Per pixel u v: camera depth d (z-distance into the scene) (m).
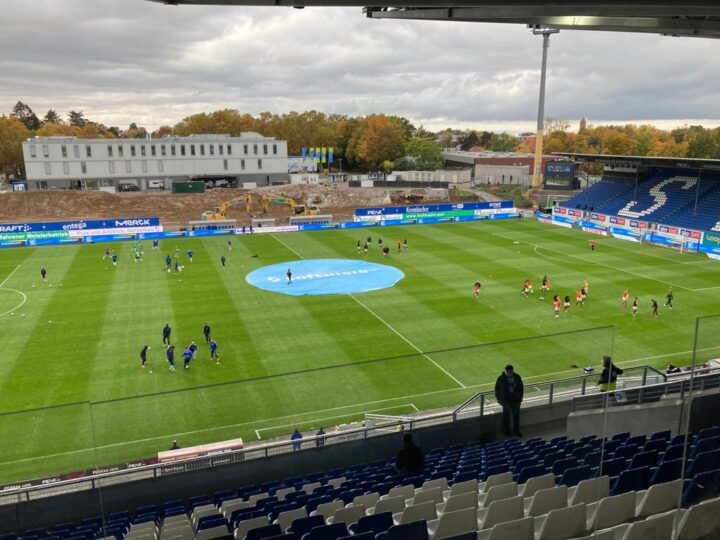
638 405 19.56
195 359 42.38
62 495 18.86
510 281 63.78
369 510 14.45
